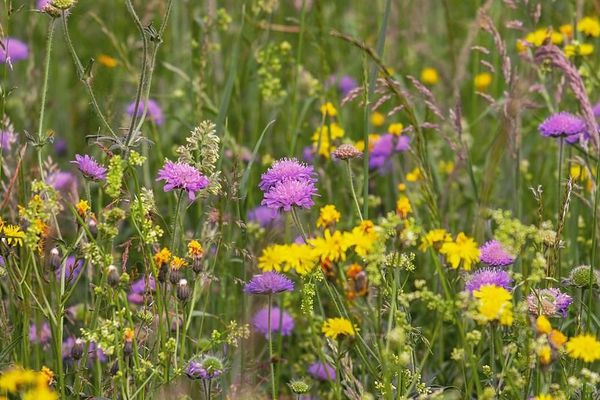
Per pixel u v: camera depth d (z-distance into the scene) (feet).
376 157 25.38
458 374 19.34
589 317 16.15
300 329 21.54
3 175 22.44
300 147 28.25
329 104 24.43
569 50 24.22
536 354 14.84
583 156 23.86
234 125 29.27
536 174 27.53
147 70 17.15
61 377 15.80
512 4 24.81
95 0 33.96
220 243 19.34
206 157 16.52
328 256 14.97
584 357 14.17
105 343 15.07
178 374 15.81
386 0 20.95
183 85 30.19
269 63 28.71
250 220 24.34
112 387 16.52
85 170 16.25
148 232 15.58
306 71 29.68
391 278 15.66
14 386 13.91
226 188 18.98
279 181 16.03
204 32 25.99
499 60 30.25
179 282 16.11
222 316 20.10
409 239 14.83
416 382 15.98
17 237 16.16
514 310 14.75
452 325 20.54
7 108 29.01
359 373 19.63
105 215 15.44
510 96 21.72
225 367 17.12
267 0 27.55
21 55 27.78
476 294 14.44
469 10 35.45
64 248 16.46
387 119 30.07
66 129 30.55
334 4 33.78
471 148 28.84
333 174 25.17
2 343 17.67
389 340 14.49
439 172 26.96
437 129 22.95
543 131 20.36
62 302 16.11
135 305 19.92
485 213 20.13
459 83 23.73
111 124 23.24
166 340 16.38
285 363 20.38
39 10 16.90
